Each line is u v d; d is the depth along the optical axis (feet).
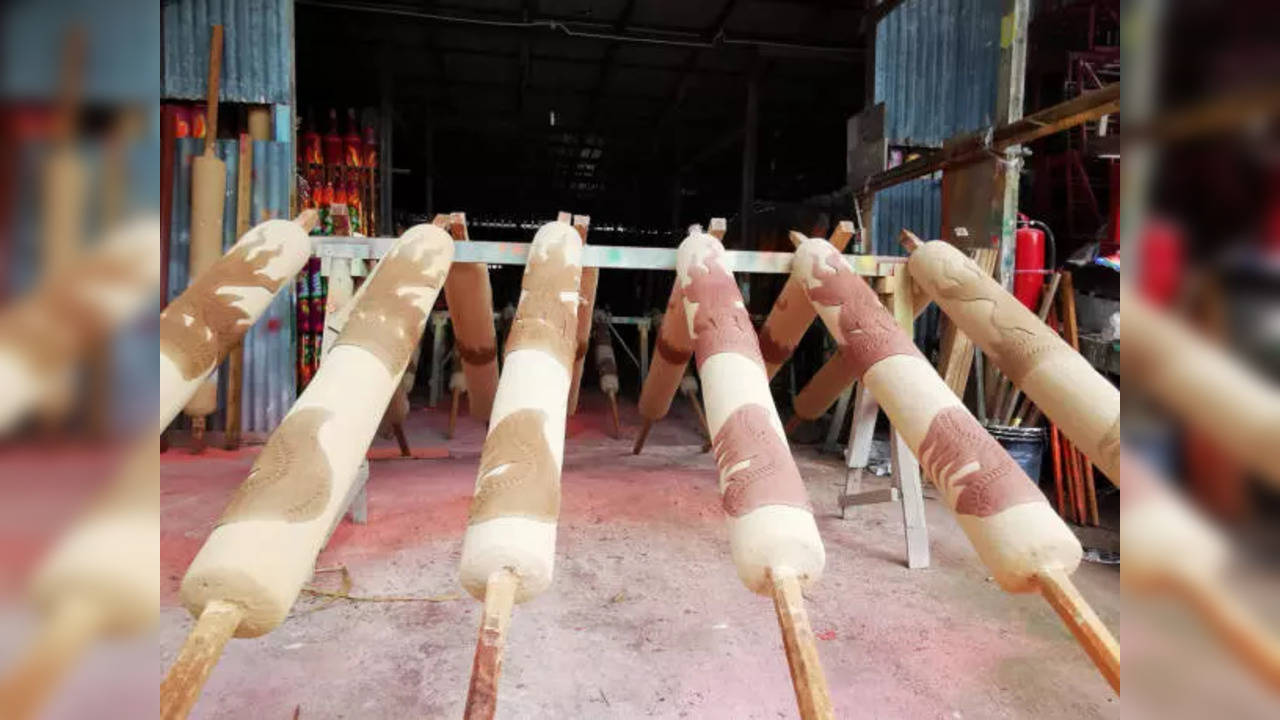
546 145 39.06
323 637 7.53
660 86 29.66
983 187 13.94
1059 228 19.53
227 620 3.97
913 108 18.04
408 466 14.46
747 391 6.26
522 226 43.01
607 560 9.79
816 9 22.30
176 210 15.89
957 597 8.80
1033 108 21.18
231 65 15.99
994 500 5.17
